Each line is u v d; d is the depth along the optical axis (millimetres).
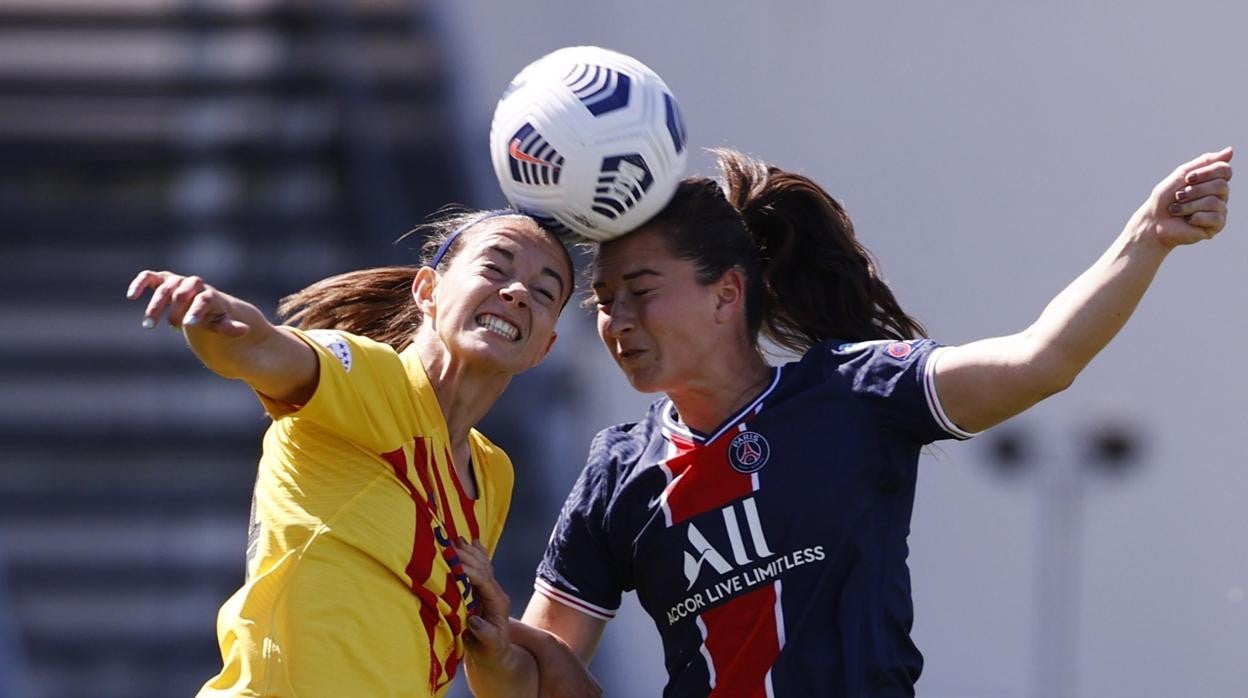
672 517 12555
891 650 12320
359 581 11352
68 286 32531
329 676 11055
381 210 33656
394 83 35281
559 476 30281
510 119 12273
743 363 12875
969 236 30375
